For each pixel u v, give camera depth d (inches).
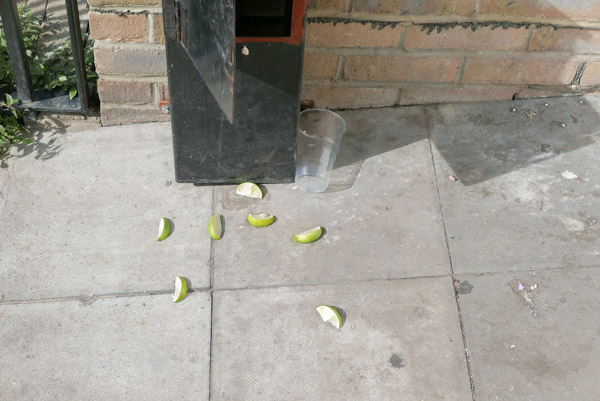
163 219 104.3
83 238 103.0
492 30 115.2
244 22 89.6
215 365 89.0
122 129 120.6
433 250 103.2
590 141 120.6
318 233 103.6
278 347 91.0
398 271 100.3
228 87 65.3
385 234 105.1
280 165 108.8
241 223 106.0
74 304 94.9
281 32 91.0
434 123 123.5
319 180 112.7
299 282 98.5
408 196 110.9
